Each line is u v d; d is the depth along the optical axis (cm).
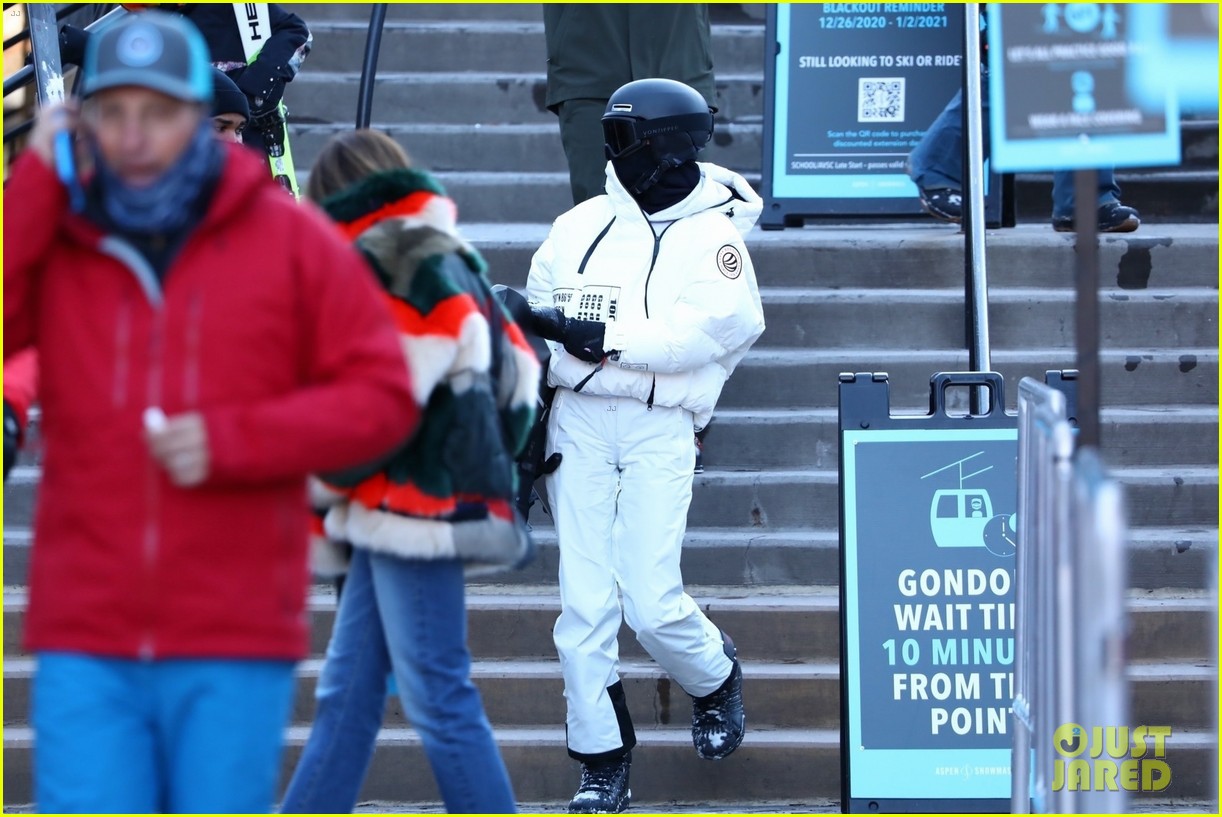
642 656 2019
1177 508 2177
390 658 1353
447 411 1280
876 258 2592
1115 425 2262
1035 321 2467
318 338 999
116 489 966
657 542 1716
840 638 1677
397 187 1303
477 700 1348
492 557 1298
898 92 2888
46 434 1003
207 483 958
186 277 977
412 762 1841
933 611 1667
